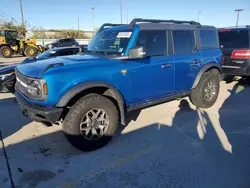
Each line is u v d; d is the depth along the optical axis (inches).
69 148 141.1
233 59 274.4
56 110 120.4
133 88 148.3
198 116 188.9
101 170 118.2
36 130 166.7
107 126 140.1
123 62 142.4
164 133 158.6
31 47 837.2
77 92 122.6
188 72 181.9
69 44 961.5
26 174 115.6
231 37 279.3
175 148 138.1
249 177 110.3
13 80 247.9
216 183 106.3
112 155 132.3
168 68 165.3
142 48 134.4
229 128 164.9
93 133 135.7
